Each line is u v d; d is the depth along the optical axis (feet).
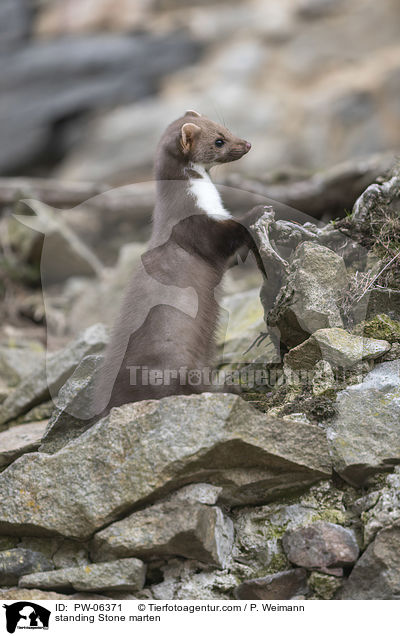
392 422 19.47
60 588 18.90
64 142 82.28
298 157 73.82
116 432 19.04
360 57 86.43
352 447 19.27
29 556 19.54
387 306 23.30
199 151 25.26
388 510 18.01
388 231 24.58
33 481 19.63
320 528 18.35
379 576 17.61
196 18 95.20
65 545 19.66
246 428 18.61
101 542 18.57
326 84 82.89
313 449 19.38
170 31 92.84
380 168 42.11
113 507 18.51
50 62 87.10
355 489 19.40
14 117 82.64
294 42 88.94
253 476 19.17
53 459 19.69
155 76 87.20
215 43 91.76
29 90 85.56
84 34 94.27
